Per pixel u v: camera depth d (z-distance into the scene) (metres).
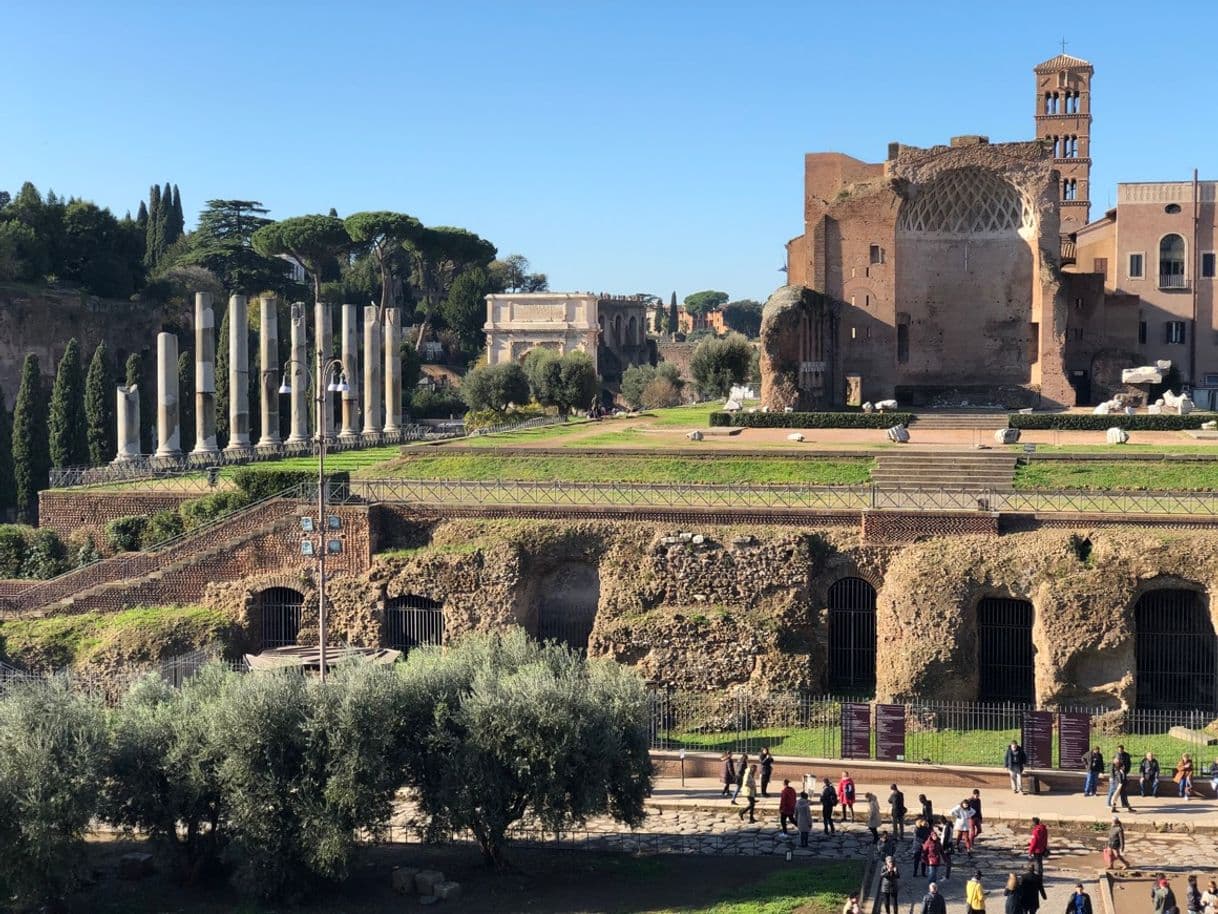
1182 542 56.69
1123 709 54.88
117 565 66.44
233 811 40.81
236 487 72.00
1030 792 48.91
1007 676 58.88
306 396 107.31
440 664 45.44
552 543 62.78
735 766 51.34
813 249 103.44
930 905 35.81
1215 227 108.94
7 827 38.62
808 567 60.03
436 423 160.88
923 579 57.34
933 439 81.12
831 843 44.94
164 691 46.09
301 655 58.78
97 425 106.50
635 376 173.25
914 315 106.75
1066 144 141.50
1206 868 41.34
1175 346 109.69
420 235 188.62
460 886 41.03
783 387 94.38
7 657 60.50
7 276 147.12
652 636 58.75
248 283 185.62
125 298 162.75
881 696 56.81
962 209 106.50
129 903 40.50
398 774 42.38
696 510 62.50
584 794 42.47
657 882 41.41
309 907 40.31
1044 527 59.38
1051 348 101.50
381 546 65.12
